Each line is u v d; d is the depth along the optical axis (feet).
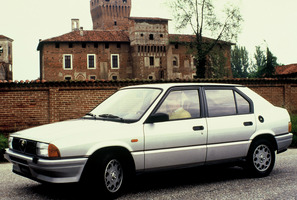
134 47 217.77
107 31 225.97
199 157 16.93
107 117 16.85
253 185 17.51
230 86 19.15
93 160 14.58
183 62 227.61
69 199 15.12
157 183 18.24
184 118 16.90
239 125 18.26
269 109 19.95
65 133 14.55
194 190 16.62
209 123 17.37
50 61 206.28
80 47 211.41
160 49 222.69
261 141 19.01
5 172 21.58
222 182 18.30
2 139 28.78
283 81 55.57
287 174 19.98
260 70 141.18
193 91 17.72
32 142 14.75
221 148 17.56
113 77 216.95
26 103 41.57
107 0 316.60
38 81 41.73
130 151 15.19
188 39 229.45
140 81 45.19
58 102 42.52
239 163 18.61
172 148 16.20
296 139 32.71
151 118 15.88
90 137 14.46
